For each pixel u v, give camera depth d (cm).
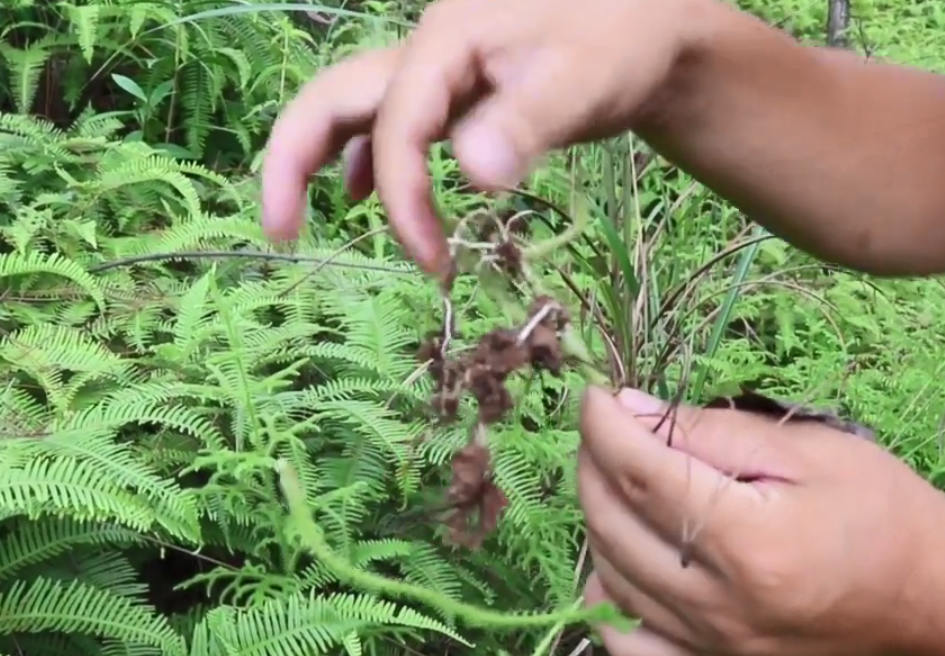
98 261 119
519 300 84
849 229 89
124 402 103
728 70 84
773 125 86
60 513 94
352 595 97
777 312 136
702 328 118
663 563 80
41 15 157
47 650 96
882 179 88
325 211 143
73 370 107
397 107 75
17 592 94
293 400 108
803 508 79
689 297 114
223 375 105
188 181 126
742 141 86
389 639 101
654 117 84
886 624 80
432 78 75
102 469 96
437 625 96
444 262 76
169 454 104
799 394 122
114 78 146
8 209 124
